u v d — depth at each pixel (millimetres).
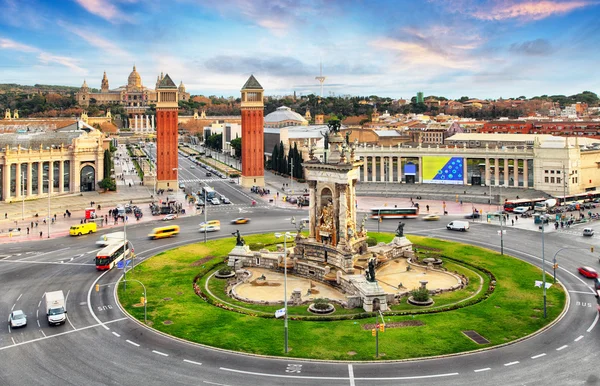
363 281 85625
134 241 131750
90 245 127688
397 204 187500
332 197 101500
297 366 61062
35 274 101625
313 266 99688
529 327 72125
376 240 124000
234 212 176375
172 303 84062
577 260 107438
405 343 66750
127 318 77812
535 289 89188
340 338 68750
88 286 93875
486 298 84812
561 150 185625
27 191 186125
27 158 183875
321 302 80812
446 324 73188
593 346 65750
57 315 75500
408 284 94500
